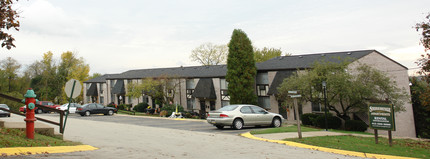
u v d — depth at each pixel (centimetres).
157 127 1902
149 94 4062
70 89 1031
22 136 875
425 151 1108
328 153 964
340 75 2058
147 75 4612
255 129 1739
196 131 1591
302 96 2275
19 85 6322
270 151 945
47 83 6272
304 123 2366
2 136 816
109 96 5353
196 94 3772
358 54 2816
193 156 809
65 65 6194
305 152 955
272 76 3150
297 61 3127
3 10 732
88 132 1401
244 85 3203
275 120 1883
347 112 2306
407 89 3102
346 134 1525
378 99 2200
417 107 3219
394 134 2780
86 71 6219
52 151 770
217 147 1002
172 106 3719
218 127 1803
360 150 1023
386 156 944
